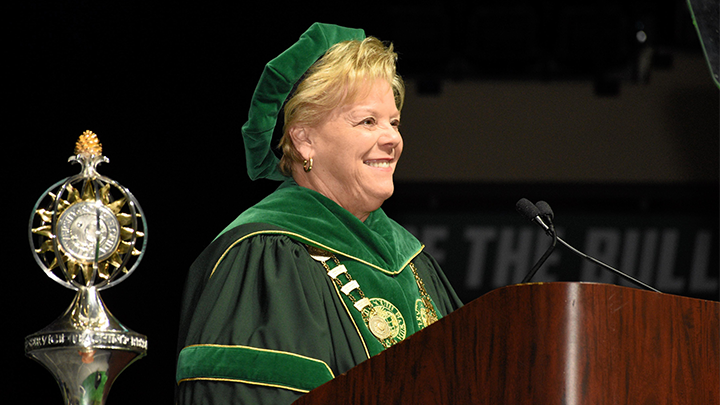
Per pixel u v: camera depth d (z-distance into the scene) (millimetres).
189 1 12008
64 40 11469
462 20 15094
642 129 15117
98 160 5328
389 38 14688
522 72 15273
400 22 14789
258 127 5535
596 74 15234
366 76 5531
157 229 11539
